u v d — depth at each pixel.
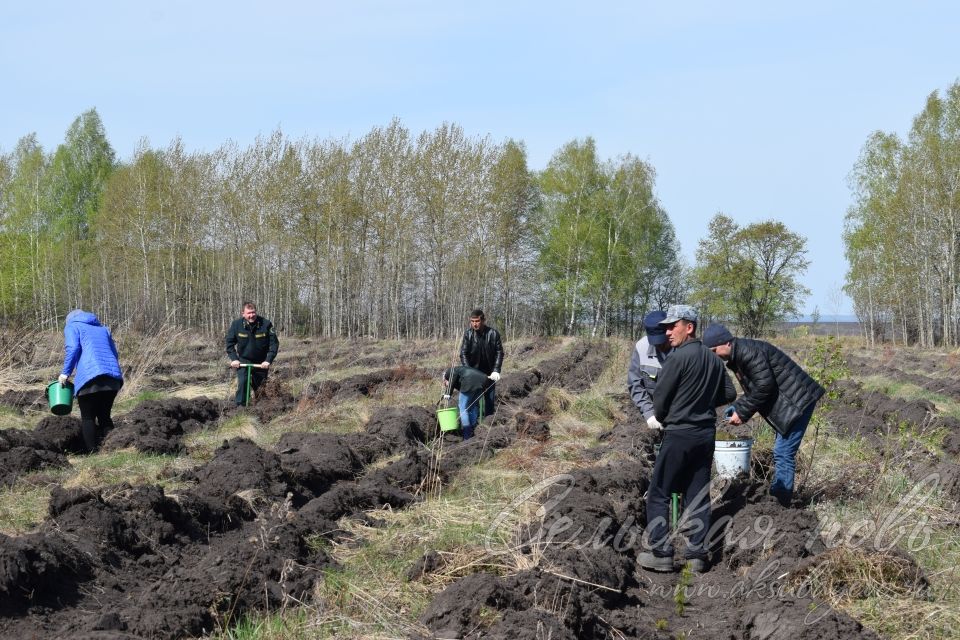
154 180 47.06
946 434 11.06
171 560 6.21
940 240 40.31
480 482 8.52
